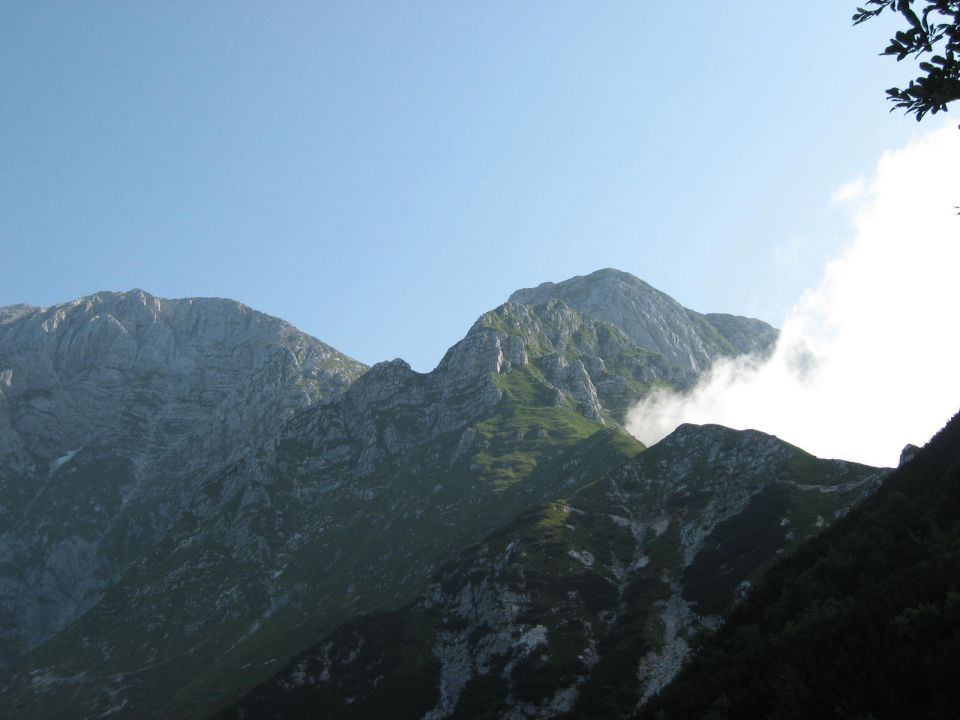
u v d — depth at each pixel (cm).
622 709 13438
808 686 5800
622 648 15488
